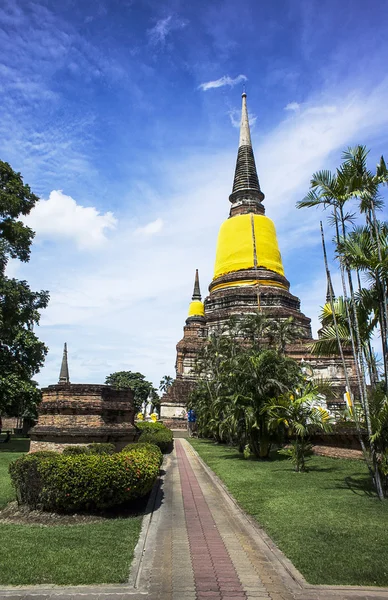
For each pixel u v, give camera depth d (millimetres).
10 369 32500
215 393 34312
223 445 34469
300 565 8164
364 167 14398
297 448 19875
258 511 12102
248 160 63000
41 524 10930
